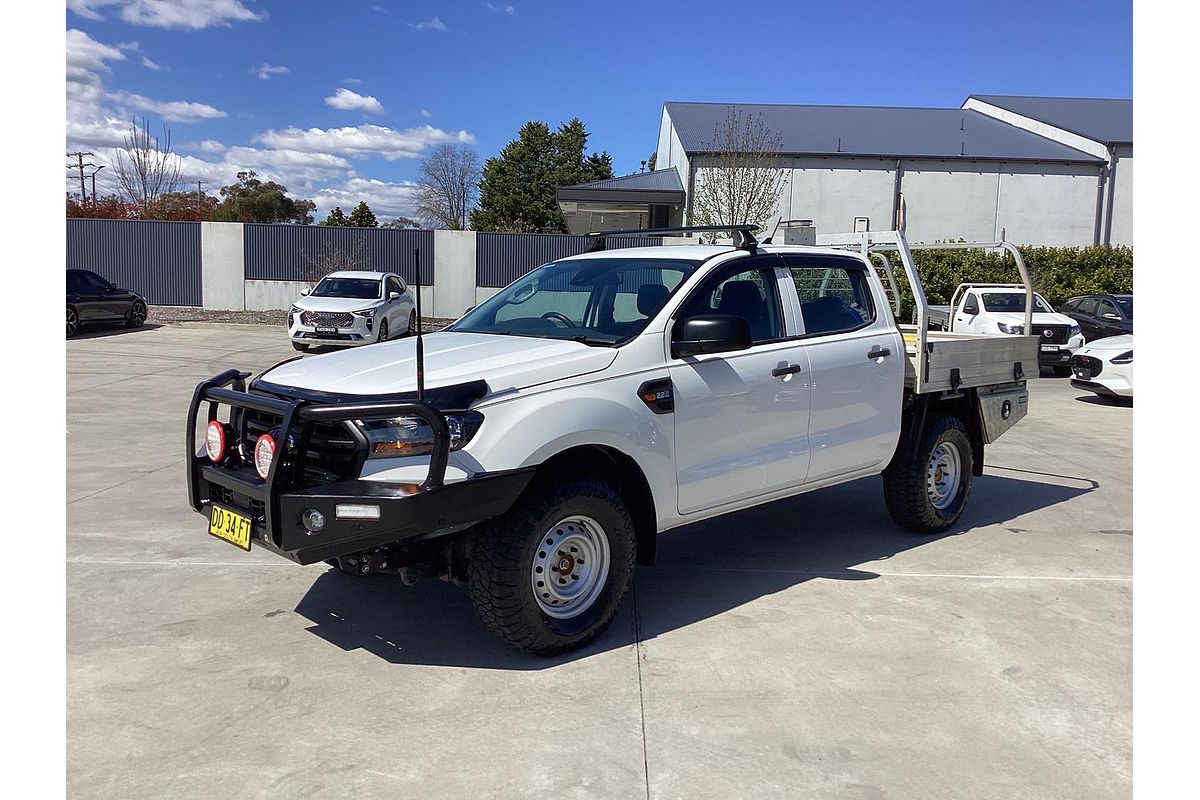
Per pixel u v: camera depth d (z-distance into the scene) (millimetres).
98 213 43750
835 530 6336
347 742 3338
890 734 3439
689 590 5051
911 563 5574
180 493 6973
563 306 4984
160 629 4387
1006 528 6414
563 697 3715
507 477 3791
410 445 3744
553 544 4082
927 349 5832
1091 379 12961
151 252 28734
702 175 28922
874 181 31344
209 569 5273
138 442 8961
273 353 18047
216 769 3139
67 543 5703
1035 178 31734
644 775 3137
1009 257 25688
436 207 58750
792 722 3523
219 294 28766
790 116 34812
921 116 36094
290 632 4387
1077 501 7242
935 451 6148
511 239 28938
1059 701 3723
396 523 3562
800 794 3031
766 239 5543
